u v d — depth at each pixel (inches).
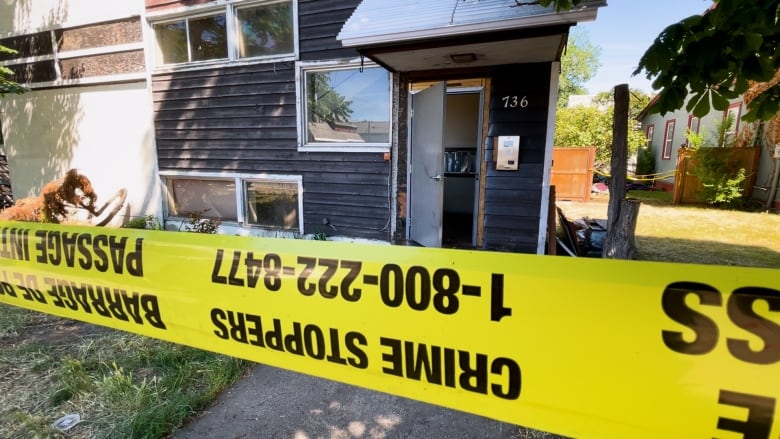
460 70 178.9
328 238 214.7
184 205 254.7
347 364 55.4
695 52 74.9
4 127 291.1
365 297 52.5
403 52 149.3
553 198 178.5
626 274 42.3
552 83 166.7
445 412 82.5
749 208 350.3
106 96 253.8
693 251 204.2
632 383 42.0
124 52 241.1
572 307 43.4
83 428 75.0
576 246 187.0
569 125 642.2
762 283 38.6
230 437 74.7
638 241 227.3
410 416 81.5
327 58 197.3
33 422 75.9
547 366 45.1
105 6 237.9
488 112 181.0
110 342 107.7
